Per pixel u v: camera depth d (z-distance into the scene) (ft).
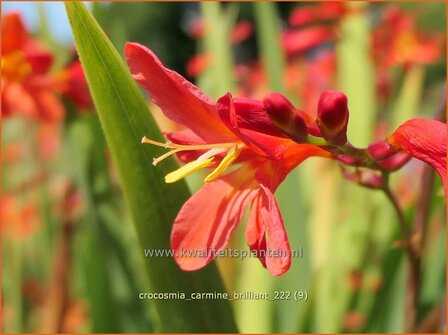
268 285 0.67
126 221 0.79
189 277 0.41
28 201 1.01
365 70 0.89
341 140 0.35
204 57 0.99
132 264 0.74
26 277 1.06
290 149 0.37
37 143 1.04
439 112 0.43
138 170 0.40
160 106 0.35
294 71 1.01
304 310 0.60
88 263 0.71
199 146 0.36
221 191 0.36
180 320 0.42
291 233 0.65
